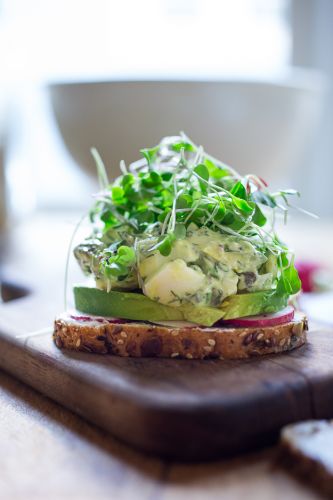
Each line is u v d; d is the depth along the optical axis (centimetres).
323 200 100
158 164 44
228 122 57
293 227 95
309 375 33
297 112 60
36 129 103
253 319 37
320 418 33
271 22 95
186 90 56
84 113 57
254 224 38
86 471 30
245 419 31
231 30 96
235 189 39
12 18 98
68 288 52
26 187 91
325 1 93
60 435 33
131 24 97
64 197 113
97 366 35
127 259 37
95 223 46
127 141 57
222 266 36
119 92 56
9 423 34
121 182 42
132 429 31
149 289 36
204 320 36
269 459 30
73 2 97
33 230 90
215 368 35
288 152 62
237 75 56
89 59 98
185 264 36
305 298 53
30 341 39
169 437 30
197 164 41
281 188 100
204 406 30
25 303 48
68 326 38
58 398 36
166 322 37
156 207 41
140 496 28
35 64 98
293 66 95
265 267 38
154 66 90
